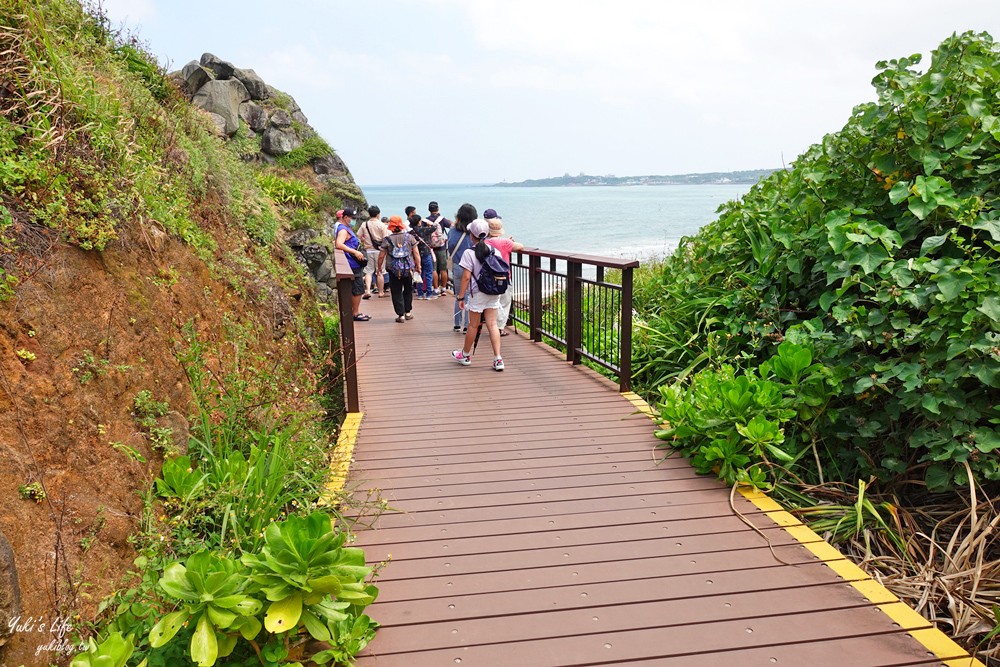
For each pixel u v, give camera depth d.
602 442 4.41
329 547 2.25
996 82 4.01
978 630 2.55
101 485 2.54
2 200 2.68
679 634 2.38
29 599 1.99
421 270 11.98
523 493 3.64
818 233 4.52
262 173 12.83
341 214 9.30
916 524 3.44
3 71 3.20
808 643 2.32
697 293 6.20
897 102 4.15
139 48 6.30
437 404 5.40
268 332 5.40
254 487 3.01
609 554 2.97
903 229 4.11
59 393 2.52
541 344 7.70
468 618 2.50
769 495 3.69
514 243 8.26
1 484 2.09
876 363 3.67
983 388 3.42
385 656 2.29
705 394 4.13
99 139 3.62
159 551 2.57
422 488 3.73
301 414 4.08
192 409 3.53
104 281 3.13
